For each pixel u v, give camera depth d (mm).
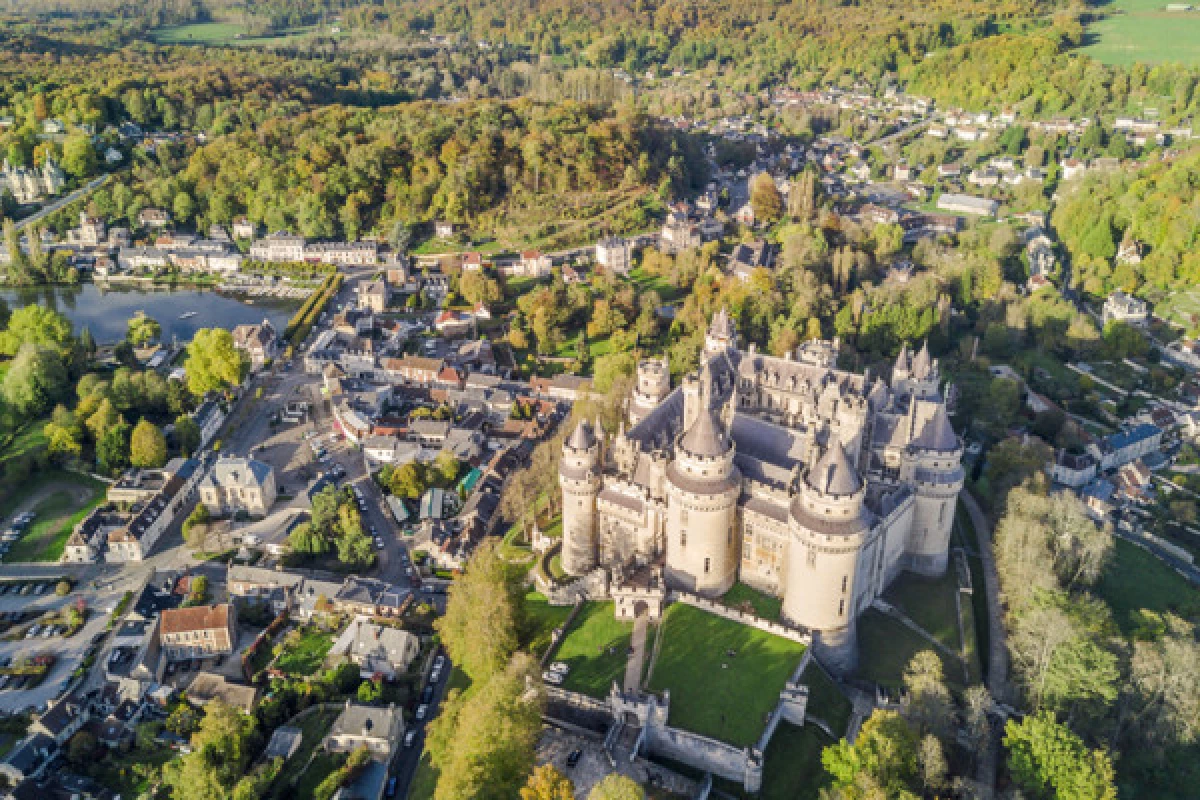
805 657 165500
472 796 136250
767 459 184000
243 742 169125
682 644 170125
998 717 170000
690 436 174750
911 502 194500
